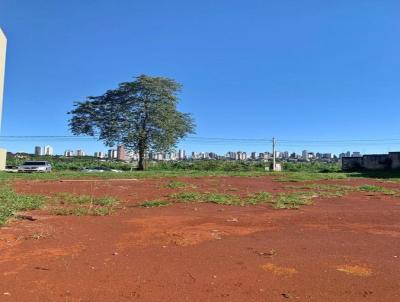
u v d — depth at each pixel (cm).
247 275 589
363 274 596
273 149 5709
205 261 658
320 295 516
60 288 537
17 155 7594
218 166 5428
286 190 1892
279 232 895
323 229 935
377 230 928
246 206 1338
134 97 4850
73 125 5034
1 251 716
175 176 2816
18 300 496
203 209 1256
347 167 5081
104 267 627
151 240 809
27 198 1384
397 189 2009
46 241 795
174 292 525
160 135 4866
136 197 1572
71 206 1278
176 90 4997
